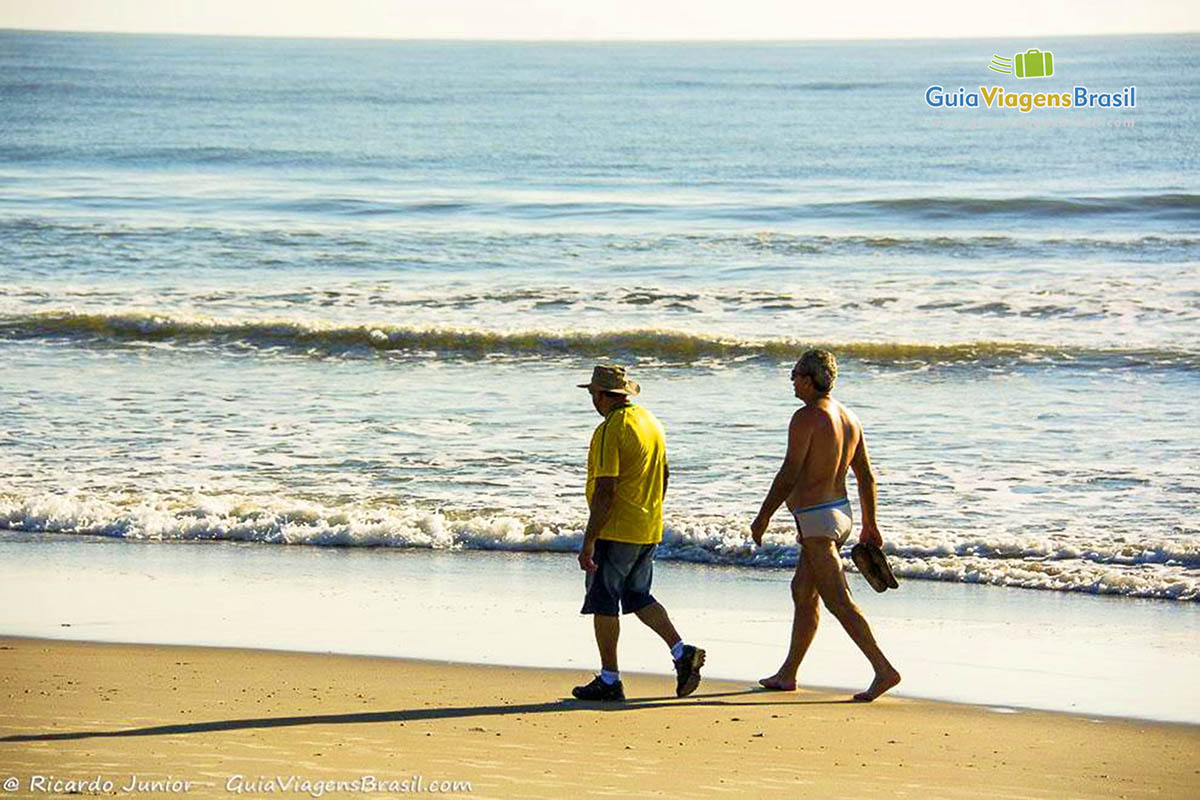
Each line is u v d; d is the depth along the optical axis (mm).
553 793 11383
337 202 81125
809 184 97000
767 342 43031
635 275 56406
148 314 46062
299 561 23266
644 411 15609
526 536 24500
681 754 12922
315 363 42406
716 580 22188
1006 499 26641
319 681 15992
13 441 31594
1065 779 12500
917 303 49781
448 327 45188
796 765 12641
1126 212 75938
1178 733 14289
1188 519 25047
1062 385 38344
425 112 180125
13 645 17672
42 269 57469
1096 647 18141
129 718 13922
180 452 30734
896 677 15477
